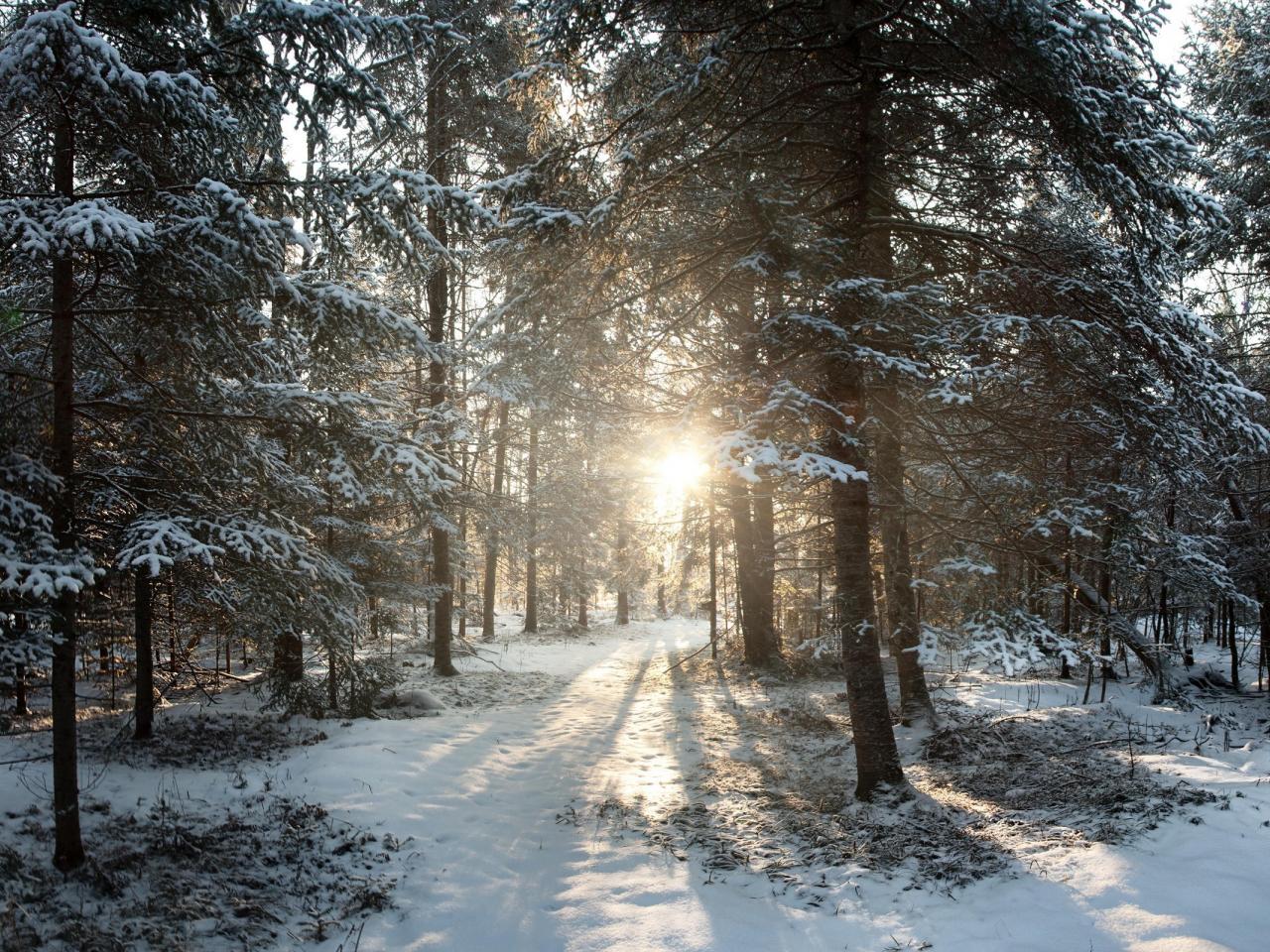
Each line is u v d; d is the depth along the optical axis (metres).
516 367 8.77
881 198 8.08
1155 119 6.70
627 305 8.50
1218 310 13.83
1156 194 6.70
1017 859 5.37
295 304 5.89
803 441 7.04
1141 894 4.49
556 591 28.44
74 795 5.42
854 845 6.14
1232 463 11.91
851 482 7.69
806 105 7.90
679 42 7.56
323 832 6.51
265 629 8.64
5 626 4.83
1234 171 12.23
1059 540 9.92
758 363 7.46
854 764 8.79
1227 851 4.83
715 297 8.41
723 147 7.99
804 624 20.16
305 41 5.57
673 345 9.67
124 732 8.98
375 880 5.78
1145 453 8.05
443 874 5.96
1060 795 6.61
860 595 7.59
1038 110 6.89
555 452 23.81
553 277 8.00
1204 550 11.52
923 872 5.45
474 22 13.39
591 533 26.81
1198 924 4.09
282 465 7.45
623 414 10.61
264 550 5.73
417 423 14.29
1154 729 8.94
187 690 12.03
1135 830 5.41
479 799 7.79
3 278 5.80
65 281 5.33
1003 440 9.20
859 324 6.81
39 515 4.70
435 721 11.04
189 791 7.29
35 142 5.12
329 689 11.12
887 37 7.52
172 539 5.10
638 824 7.06
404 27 5.69
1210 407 6.91
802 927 4.91
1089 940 4.18
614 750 10.02
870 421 8.46
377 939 4.95
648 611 42.12
